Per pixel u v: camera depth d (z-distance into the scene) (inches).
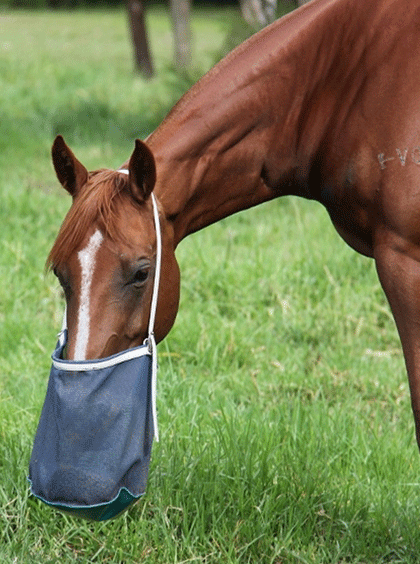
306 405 303.9
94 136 714.8
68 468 168.7
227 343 346.6
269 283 402.6
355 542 226.4
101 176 175.2
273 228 484.4
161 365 331.3
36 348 340.2
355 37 198.8
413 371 197.9
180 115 195.6
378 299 395.9
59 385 167.3
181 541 226.1
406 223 192.4
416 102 191.2
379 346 362.3
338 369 337.7
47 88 890.7
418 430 200.7
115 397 169.3
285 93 202.7
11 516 230.8
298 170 210.7
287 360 340.8
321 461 257.1
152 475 244.1
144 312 174.6
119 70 1026.7
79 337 165.5
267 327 368.5
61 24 1545.3
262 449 257.0
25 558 216.5
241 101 198.7
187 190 193.8
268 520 230.2
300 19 204.4
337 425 281.6
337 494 243.4
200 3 1951.3
